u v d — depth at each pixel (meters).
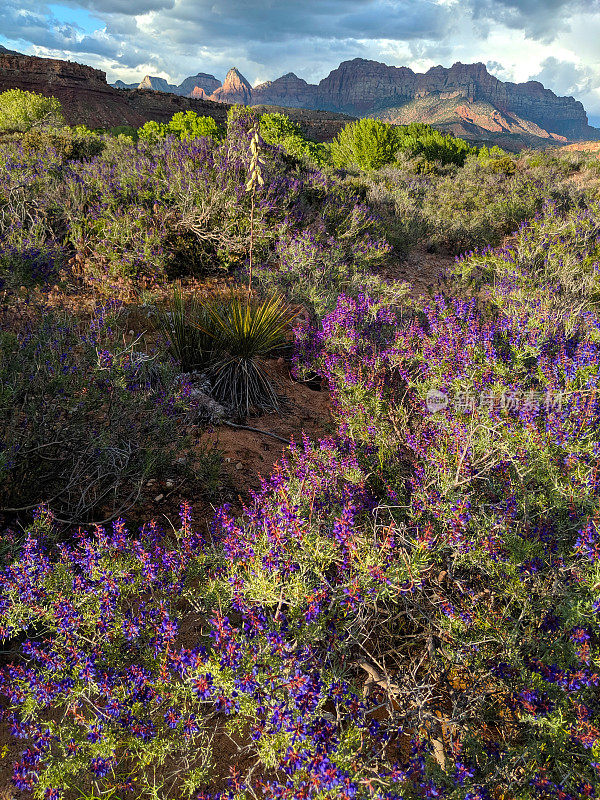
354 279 7.98
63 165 10.94
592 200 15.07
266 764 1.75
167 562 2.31
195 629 2.67
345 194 12.91
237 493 3.93
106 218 7.88
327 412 5.61
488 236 13.81
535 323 4.61
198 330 5.70
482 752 1.92
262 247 8.41
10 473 3.01
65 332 3.89
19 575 2.07
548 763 1.86
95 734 1.83
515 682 2.05
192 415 4.59
